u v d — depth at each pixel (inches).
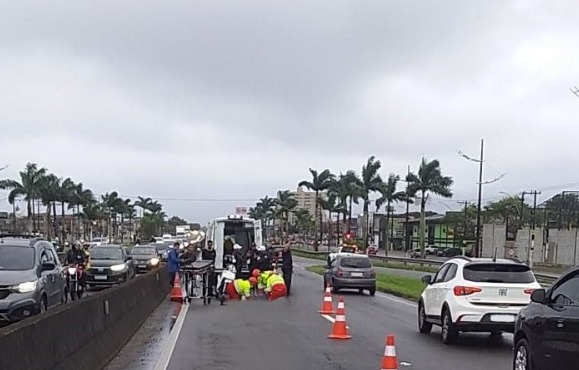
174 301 1105.4
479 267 634.8
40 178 3501.5
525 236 2928.2
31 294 643.5
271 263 1358.3
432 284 700.7
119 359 527.8
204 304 1054.4
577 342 358.9
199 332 703.1
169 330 722.2
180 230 4493.1
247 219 1491.1
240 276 1317.7
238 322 798.5
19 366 299.3
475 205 4569.4
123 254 1238.3
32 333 324.2
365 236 3602.4
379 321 831.1
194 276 1131.9
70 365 388.2
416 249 4667.8
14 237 740.7
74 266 1026.7
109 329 541.3
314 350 585.9
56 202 3863.2
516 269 634.8
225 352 569.3
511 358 560.4
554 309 392.2
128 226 6540.4
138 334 686.5
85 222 5039.4
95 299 491.8
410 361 540.7
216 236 1478.8
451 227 4530.0
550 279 1776.6
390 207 3882.9
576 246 2760.8
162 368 490.9
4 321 625.3
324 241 5895.7
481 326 615.5
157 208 6673.2
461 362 538.0
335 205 3949.3
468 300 619.8
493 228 3016.7
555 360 381.1
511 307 616.4
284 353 566.9
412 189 3223.4
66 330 393.1
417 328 764.6
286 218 5177.2
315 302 1096.2
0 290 632.4
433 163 3196.4
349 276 1289.4
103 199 5703.7
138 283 783.1
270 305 1038.4
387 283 1523.1
